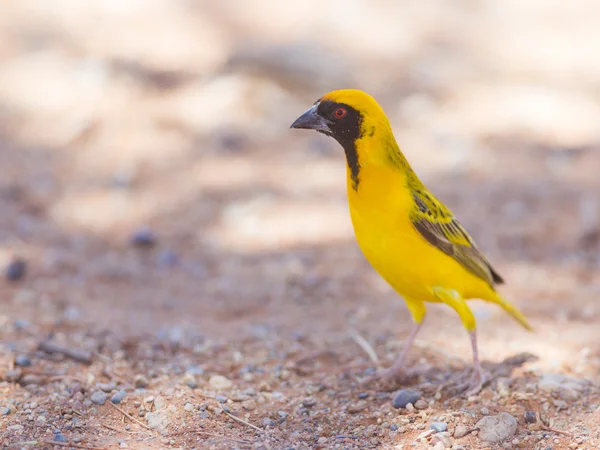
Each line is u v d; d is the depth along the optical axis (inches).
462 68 955.3
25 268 480.7
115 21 1007.6
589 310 435.2
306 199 625.3
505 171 685.9
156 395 322.3
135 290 477.7
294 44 871.7
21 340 375.9
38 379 331.9
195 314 442.3
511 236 560.7
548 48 1058.1
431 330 409.4
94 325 407.5
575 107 847.1
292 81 836.6
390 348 384.8
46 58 868.0
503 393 320.5
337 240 557.9
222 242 555.8
